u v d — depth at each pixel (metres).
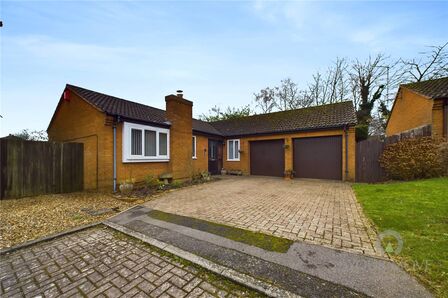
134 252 3.16
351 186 8.40
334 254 2.80
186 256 2.90
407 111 11.23
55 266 2.79
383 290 2.04
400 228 3.44
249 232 3.68
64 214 4.95
